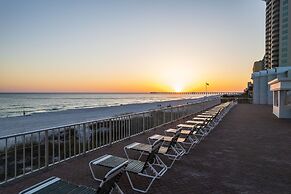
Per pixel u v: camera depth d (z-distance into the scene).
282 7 72.38
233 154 7.11
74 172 5.32
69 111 36.09
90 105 74.06
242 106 33.09
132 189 4.57
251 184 4.88
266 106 32.91
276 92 19.08
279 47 74.12
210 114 13.14
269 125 13.35
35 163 10.17
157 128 11.55
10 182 4.70
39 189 3.24
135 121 10.24
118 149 7.38
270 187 4.75
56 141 11.73
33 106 68.94
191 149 7.68
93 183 4.74
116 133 8.45
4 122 23.00
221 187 4.72
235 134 10.45
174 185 4.79
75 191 3.21
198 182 4.95
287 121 15.27
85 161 6.11
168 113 13.44
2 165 9.70
